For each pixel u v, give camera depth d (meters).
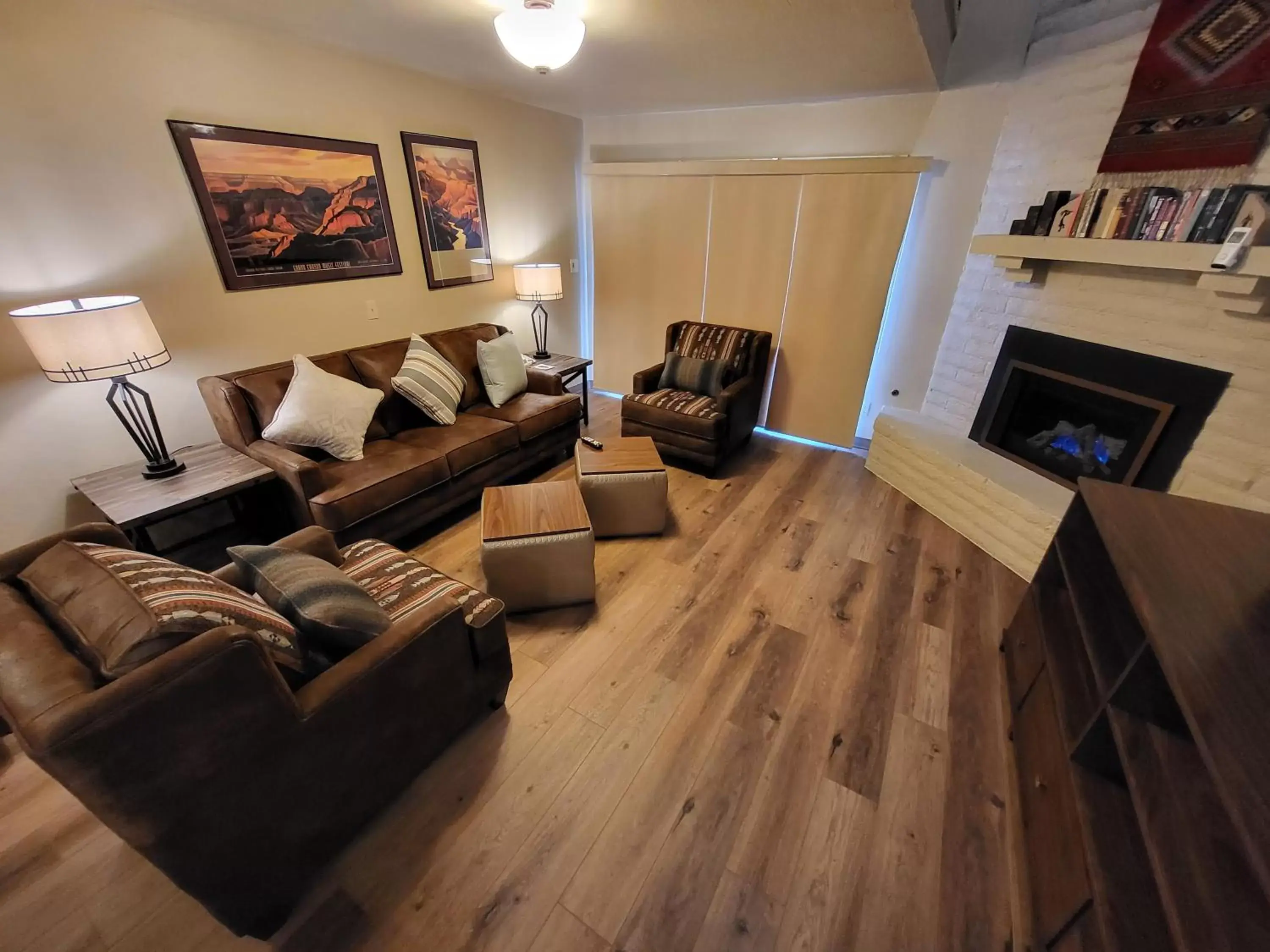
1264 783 0.73
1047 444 2.70
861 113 3.36
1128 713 1.14
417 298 3.49
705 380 3.59
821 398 3.90
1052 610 1.73
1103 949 0.89
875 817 1.46
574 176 4.55
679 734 1.70
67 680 0.88
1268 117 1.70
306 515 2.29
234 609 1.12
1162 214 1.96
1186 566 1.21
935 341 3.49
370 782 1.34
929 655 2.01
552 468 3.55
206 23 2.24
